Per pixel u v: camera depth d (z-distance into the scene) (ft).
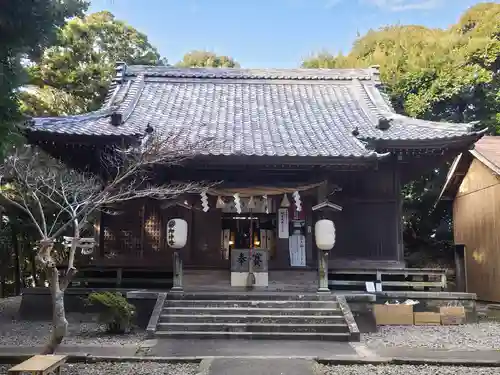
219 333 34.01
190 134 48.65
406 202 75.87
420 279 51.19
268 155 42.27
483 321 42.80
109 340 33.09
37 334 35.63
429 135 45.16
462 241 62.95
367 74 65.21
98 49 83.15
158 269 47.34
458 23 88.28
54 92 76.48
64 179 39.01
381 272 45.11
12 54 20.38
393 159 47.91
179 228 40.27
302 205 48.01
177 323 35.27
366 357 27.48
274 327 34.68
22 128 35.09
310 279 46.39
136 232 48.26
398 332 37.35
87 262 50.26
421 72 74.64
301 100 60.85
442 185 71.51
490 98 71.51
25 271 83.20
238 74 65.16
